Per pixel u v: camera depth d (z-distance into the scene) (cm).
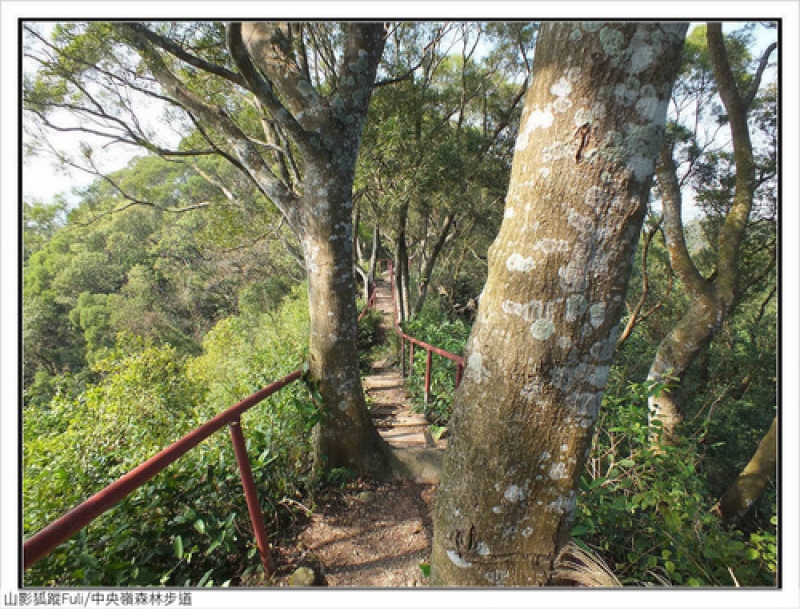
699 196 750
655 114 103
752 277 760
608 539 219
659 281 916
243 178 895
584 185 106
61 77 348
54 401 515
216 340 891
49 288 2350
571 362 115
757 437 593
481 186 793
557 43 106
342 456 315
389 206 761
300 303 1094
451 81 932
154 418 434
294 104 292
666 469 240
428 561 237
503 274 119
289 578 215
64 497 217
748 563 210
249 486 201
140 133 429
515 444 123
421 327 756
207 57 446
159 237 2636
